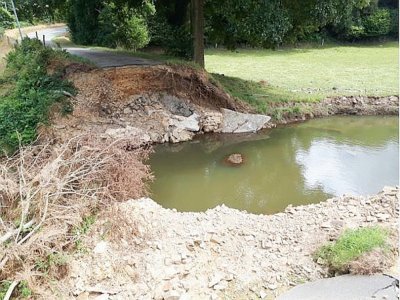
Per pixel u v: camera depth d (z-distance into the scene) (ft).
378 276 18.29
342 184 31.83
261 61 79.36
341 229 22.25
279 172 34.63
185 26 64.18
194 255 20.83
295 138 42.37
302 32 54.34
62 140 35.99
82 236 20.30
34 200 19.60
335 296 17.35
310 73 65.92
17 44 62.75
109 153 25.03
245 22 45.11
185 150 40.06
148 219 23.57
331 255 19.85
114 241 20.95
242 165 36.29
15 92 42.19
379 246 19.47
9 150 34.12
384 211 23.93
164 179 33.58
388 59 79.71
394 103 48.98
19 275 17.11
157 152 39.58
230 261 20.51
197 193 31.09
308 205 27.07
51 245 19.36
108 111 42.19
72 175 20.51
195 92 46.21
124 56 57.47
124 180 24.77
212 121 44.29
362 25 105.60
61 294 17.93
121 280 19.02
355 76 62.13
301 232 22.85
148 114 43.19
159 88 45.44
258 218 25.12
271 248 21.57
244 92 51.52
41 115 38.04
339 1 47.01
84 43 84.07
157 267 19.74
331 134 43.11
